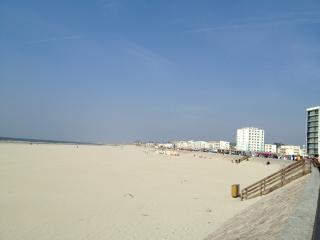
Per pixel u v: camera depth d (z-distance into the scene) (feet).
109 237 55.06
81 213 71.72
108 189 104.27
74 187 105.91
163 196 95.76
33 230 58.75
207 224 63.62
